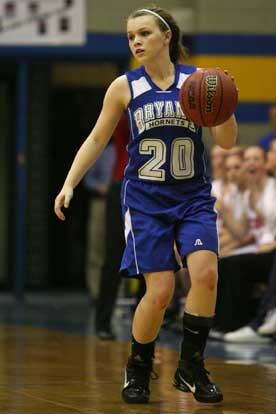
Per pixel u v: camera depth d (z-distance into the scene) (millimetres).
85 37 26562
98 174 24328
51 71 29281
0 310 24391
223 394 11547
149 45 10734
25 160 26688
